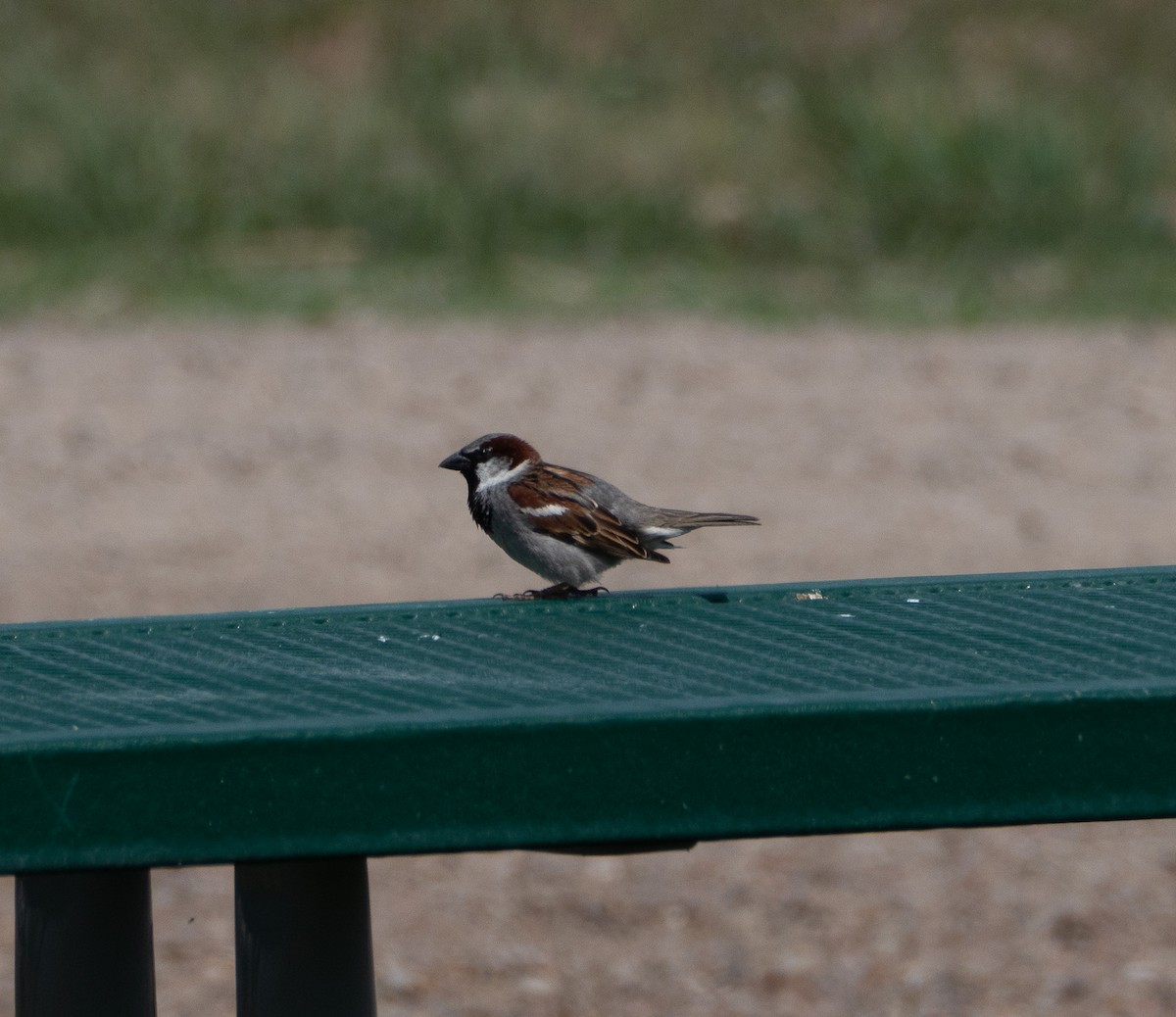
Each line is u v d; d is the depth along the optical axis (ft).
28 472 48.62
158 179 73.41
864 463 50.08
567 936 27.89
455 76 86.74
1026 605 17.21
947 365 59.62
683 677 14.47
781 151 78.95
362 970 15.37
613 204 74.02
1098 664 14.47
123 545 43.45
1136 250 71.56
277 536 44.27
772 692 13.71
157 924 28.35
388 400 55.77
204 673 15.17
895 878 29.48
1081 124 76.07
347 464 49.93
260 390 56.49
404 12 95.04
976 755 12.85
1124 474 49.39
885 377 58.39
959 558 42.57
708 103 84.99
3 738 12.60
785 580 41.01
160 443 51.39
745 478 48.73
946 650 15.28
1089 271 69.87
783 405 55.47
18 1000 15.42
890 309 66.33
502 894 29.25
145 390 56.29
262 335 62.54
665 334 63.21
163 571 41.65
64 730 12.92
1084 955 26.96
